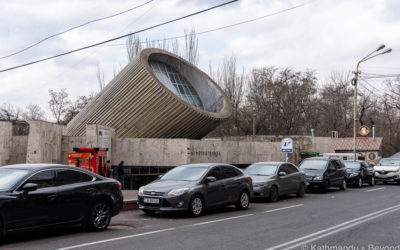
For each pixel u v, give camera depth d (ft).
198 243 26.43
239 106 163.73
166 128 84.94
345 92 190.08
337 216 39.58
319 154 109.60
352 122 191.11
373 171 89.56
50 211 27.78
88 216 30.42
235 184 44.57
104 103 86.94
